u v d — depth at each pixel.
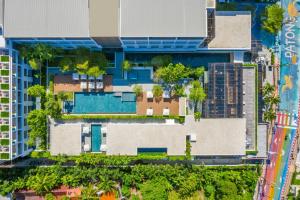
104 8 50.19
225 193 59.03
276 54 60.03
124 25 50.31
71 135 57.66
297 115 60.72
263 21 57.69
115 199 59.31
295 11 60.00
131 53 59.59
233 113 58.03
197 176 59.34
